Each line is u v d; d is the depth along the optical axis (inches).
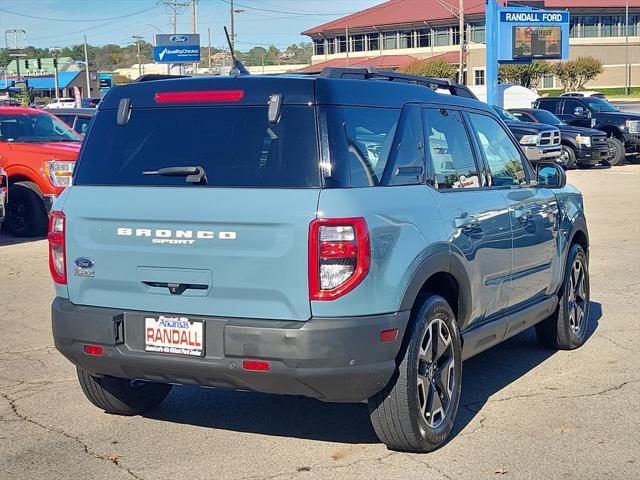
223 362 178.7
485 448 202.2
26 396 245.6
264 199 177.5
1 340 308.8
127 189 191.9
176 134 192.9
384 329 178.9
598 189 831.7
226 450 204.1
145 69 3978.8
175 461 197.5
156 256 186.1
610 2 3257.9
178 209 183.8
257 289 177.5
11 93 1622.8
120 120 199.9
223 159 185.8
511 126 1003.9
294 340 172.9
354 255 173.9
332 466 192.9
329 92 184.4
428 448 198.2
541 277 262.1
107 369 193.6
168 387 232.2
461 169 224.7
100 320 189.8
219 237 179.9
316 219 173.3
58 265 200.2
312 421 224.1
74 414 230.4
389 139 195.9
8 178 560.7
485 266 222.7
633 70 3361.2
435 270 196.1
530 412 227.9
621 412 226.7
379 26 3272.6
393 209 185.9
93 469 193.0
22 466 194.7
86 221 194.2
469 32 3078.2
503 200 237.0
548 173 271.7
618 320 331.9
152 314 187.0
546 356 284.2
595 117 1147.3
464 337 215.8
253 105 187.6
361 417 226.5
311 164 178.9
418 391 192.9
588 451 199.8
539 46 1647.4
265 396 245.6
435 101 219.5
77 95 1747.0
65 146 573.3
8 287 405.1
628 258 466.3
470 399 240.1
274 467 193.0
